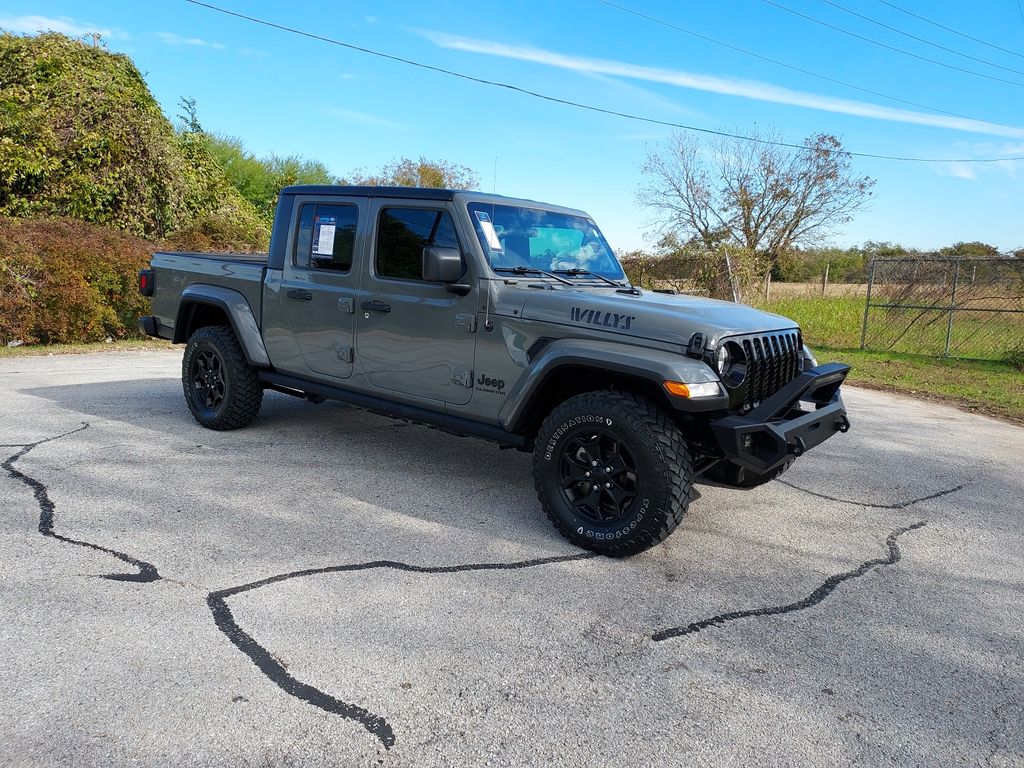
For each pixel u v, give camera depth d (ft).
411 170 97.25
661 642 9.75
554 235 15.66
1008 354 40.88
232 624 9.55
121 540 12.00
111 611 9.71
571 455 12.80
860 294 75.51
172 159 52.60
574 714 8.11
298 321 16.92
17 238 32.71
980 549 13.70
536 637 9.70
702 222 81.46
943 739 7.97
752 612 10.74
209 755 7.14
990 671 9.40
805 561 12.76
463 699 8.27
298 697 8.13
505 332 13.44
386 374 15.39
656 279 75.56
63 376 26.40
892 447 21.54
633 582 11.55
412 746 7.45
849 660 9.53
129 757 7.05
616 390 12.69
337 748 7.36
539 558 12.25
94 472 15.34
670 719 8.11
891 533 14.34
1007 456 20.99
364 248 15.56
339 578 11.07
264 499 14.30
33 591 10.14
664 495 11.63
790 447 12.01
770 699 8.58
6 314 31.94
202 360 19.31
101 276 35.42
